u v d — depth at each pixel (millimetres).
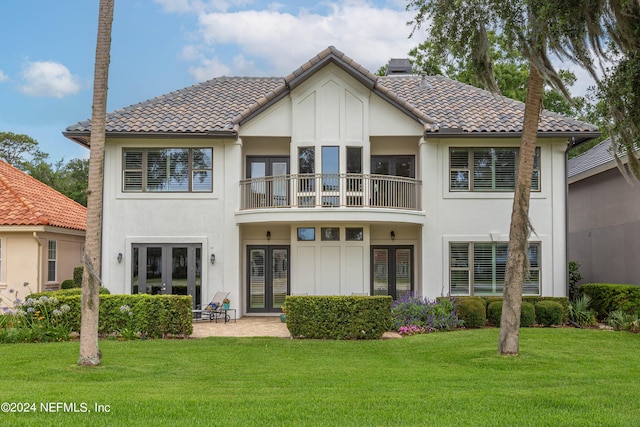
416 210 19438
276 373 10555
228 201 19797
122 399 7988
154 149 19875
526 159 12258
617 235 21453
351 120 19891
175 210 19828
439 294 19594
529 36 10742
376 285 20812
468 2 11391
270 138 20891
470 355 12375
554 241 19641
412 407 7773
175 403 7801
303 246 20156
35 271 20031
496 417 7289
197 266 19750
